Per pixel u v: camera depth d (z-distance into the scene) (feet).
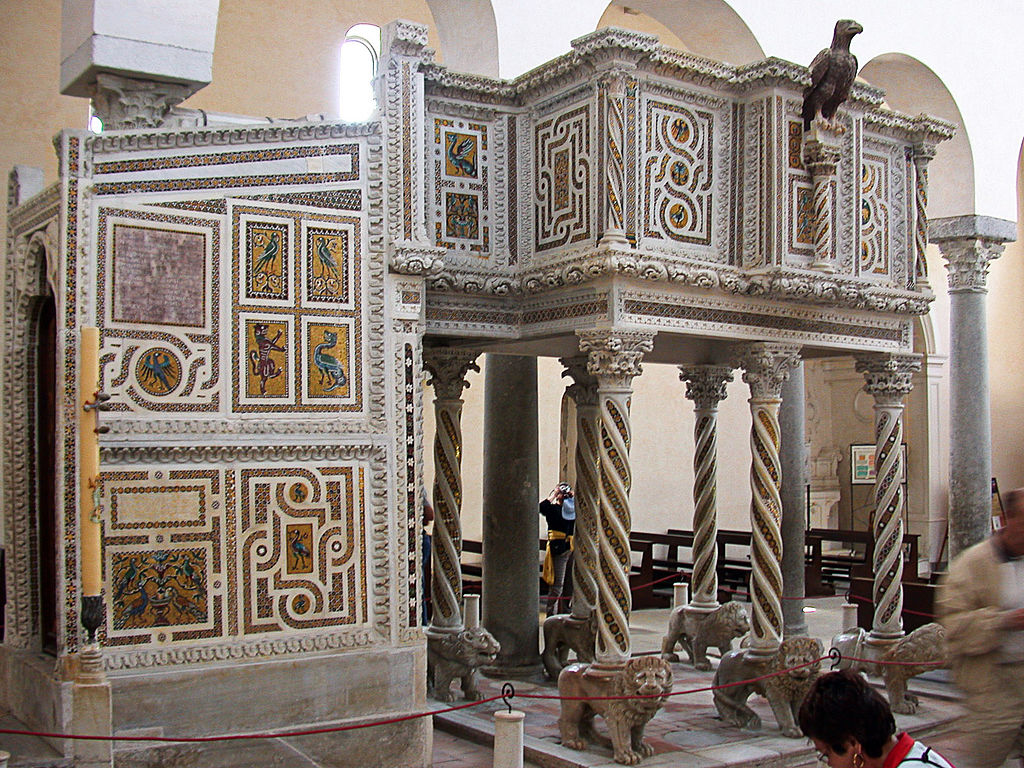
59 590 24.02
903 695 33.86
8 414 28.63
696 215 31.86
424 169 29.66
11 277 28.63
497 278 31.58
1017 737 20.66
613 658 28.81
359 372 27.40
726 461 71.41
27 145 46.75
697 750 29.14
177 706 24.48
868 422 80.18
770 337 33.12
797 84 32.37
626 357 29.58
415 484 27.76
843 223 34.40
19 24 46.88
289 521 26.23
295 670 25.77
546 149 31.65
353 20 60.23
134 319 24.91
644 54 29.81
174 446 24.98
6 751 23.13
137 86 26.94
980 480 51.44
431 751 27.30
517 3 39.65
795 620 46.98
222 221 26.05
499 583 38.81
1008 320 83.30
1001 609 20.68
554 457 65.98
